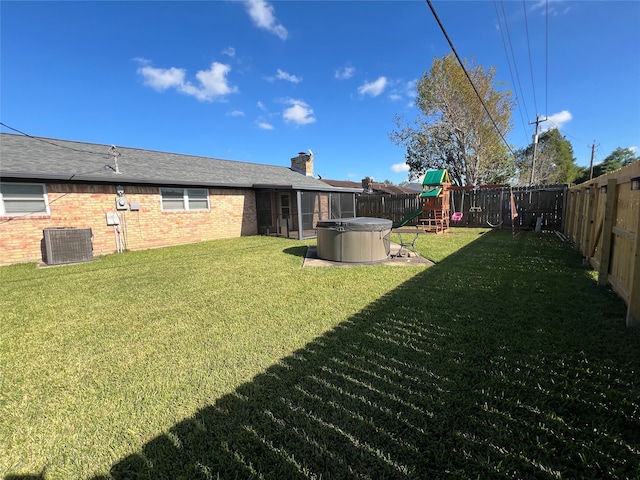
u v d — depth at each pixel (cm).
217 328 327
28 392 222
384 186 3067
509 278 484
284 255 759
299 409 196
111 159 976
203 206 1072
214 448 168
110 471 156
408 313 352
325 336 300
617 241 400
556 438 166
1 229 693
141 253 833
